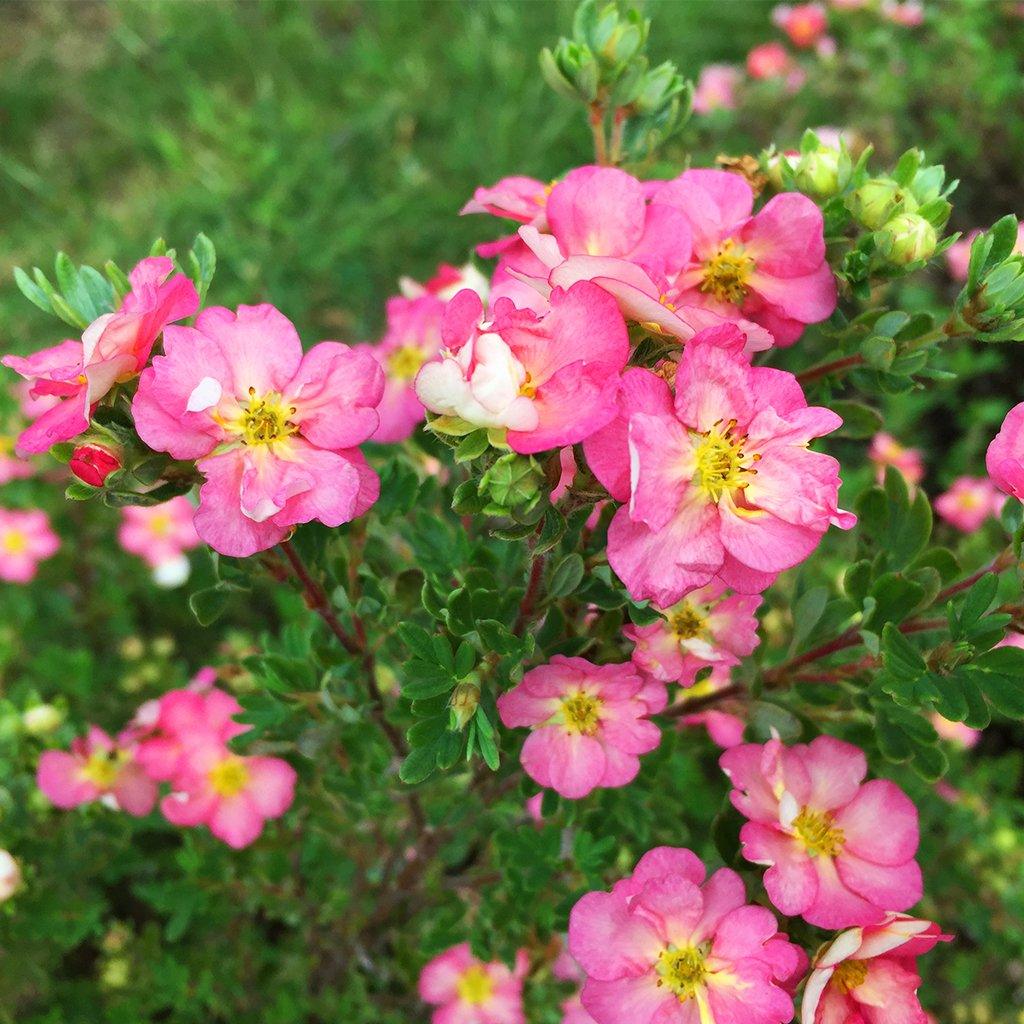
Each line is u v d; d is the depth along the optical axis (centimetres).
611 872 23
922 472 42
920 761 18
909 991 16
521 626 17
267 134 56
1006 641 31
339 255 51
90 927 28
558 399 14
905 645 16
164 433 14
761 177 19
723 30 63
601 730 17
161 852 31
